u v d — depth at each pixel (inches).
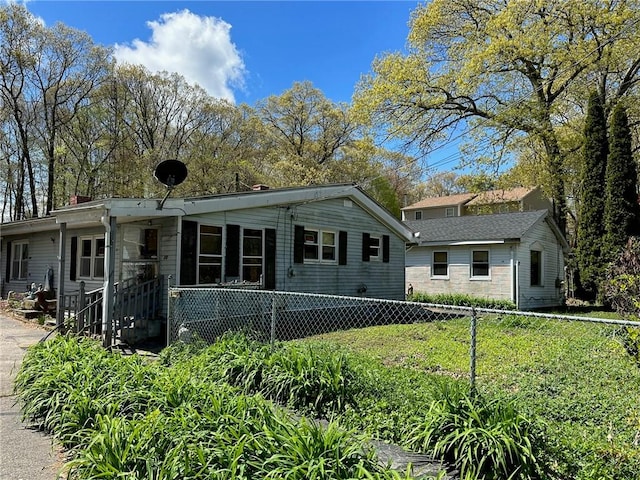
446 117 792.9
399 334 372.8
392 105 790.5
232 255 397.1
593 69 681.6
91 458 100.1
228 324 346.9
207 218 378.6
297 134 1342.3
